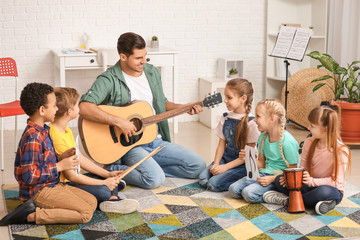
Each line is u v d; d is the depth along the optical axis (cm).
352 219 277
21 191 275
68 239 253
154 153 314
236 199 306
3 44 477
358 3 464
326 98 484
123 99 335
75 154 285
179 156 341
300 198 285
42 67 489
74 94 289
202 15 516
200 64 525
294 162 300
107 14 495
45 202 269
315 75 489
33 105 266
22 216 268
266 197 296
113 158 322
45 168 269
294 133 483
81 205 268
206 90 508
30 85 269
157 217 279
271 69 530
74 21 489
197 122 530
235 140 325
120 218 278
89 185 287
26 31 480
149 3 502
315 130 287
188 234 259
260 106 300
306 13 524
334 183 287
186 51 519
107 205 285
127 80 337
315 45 513
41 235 258
